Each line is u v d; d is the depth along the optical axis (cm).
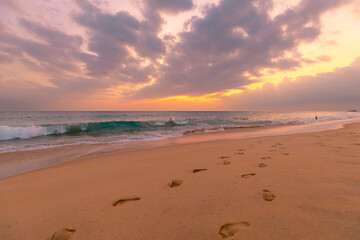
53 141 992
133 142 933
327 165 310
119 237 153
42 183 341
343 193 199
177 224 166
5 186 337
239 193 222
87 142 946
